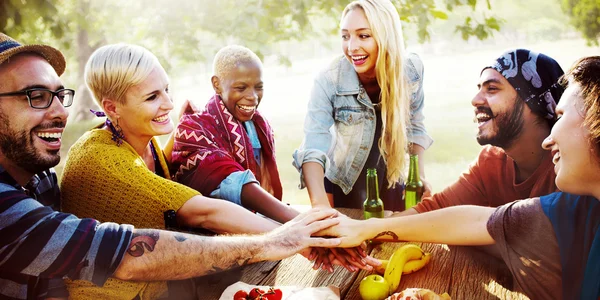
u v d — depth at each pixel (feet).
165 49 20.85
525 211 5.41
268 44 18.86
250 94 7.93
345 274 6.04
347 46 8.48
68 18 23.03
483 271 5.93
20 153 5.26
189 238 5.46
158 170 7.48
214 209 6.43
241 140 7.96
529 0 68.69
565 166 4.84
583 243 5.05
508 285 5.63
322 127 8.80
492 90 6.84
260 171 8.55
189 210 6.39
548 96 6.59
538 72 6.62
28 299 5.23
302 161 8.36
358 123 9.07
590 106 4.65
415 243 6.70
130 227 5.27
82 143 6.45
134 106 6.38
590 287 4.93
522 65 6.64
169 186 6.36
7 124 5.16
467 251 6.44
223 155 7.55
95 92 6.48
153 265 5.24
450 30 56.03
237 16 18.60
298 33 19.81
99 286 5.20
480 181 7.29
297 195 21.83
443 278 5.78
